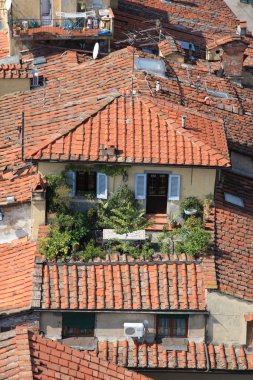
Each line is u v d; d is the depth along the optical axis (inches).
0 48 2795.3
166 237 1989.4
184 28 2974.9
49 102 2440.9
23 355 1603.1
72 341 1871.3
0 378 1565.0
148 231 2021.4
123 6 2970.0
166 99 2363.4
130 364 1851.6
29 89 2541.8
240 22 3014.3
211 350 1878.7
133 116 2081.7
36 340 1658.5
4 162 2258.9
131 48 2541.8
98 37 2632.9
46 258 1921.8
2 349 1622.8
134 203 2030.0
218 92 2556.6
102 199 2022.6
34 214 2006.6
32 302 1841.8
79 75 2511.1
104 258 1931.6
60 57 2635.3
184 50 2790.4
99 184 2014.0
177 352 1873.8
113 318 1870.1
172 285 1887.3
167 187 2027.6
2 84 2541.8
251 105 2600.9
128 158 1984.5
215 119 2202.3
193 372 1867.6
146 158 1985.7
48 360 1633.9
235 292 1871.3
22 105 2472.9
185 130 2064.5
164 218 2043.6
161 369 1859.0
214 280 1867.6
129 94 2150.6
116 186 2017.7
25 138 2102.6
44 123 2137.1
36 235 2020.2
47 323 1866.4
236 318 1872.5
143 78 2394.2
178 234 1993.1
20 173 2166.6
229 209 2113.7
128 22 2856.8
